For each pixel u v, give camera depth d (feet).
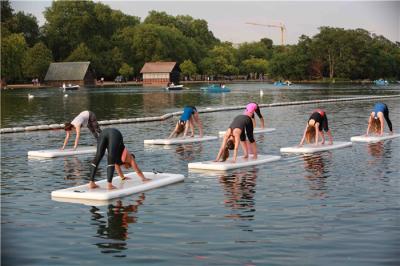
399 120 103.81
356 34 431.43
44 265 27.25
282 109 140.05
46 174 51.83
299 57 465.47
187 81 522.88
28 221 35.19
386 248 28.73
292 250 28.76
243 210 37.01
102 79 428.15
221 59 536.42
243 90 293.64
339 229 32.22
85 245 30.22
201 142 73.41
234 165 53.16
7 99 207.82
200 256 28.09
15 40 352.49
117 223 34.50
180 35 520.01
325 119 67.36
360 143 70.59
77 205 39.37
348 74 443.32
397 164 54.29
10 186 46.32
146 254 28.60
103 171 53.11
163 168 54.19
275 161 57.06
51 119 118.93
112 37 483.51
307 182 46.09
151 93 264.31
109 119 117.70
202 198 40.88
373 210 36.32
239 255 28.14
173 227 33.30
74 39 453.99
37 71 392.06
